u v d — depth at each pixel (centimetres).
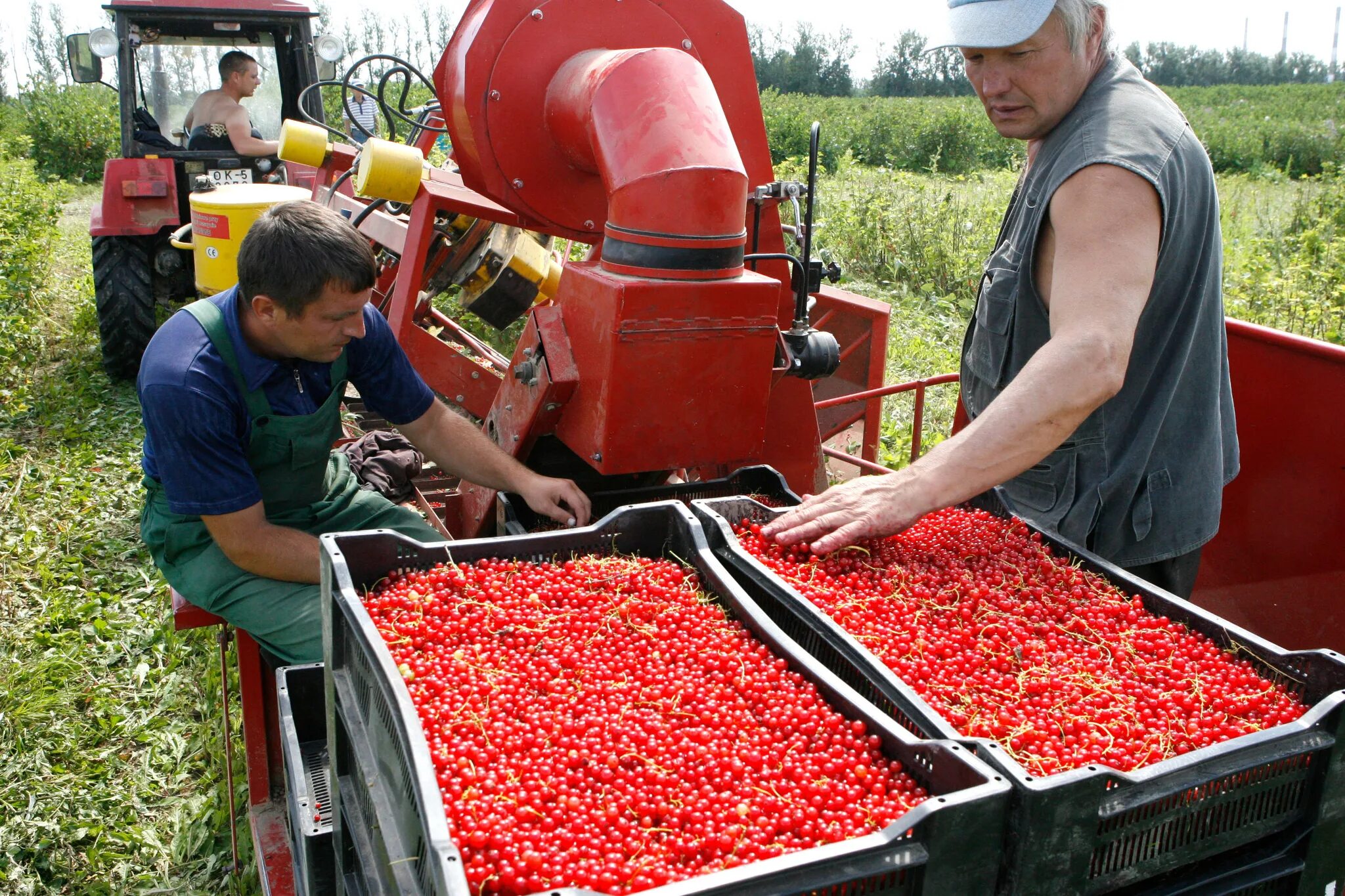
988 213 1077
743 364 266
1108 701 193
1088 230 219
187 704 386
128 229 688
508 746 177
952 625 219
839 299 529
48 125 2117
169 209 698
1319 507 296
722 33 312
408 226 398
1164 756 178
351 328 264
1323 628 298
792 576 232
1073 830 150
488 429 317
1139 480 251
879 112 2322
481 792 164
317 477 299
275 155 747
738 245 262
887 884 144
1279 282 769
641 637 216
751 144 331
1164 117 227
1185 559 270
